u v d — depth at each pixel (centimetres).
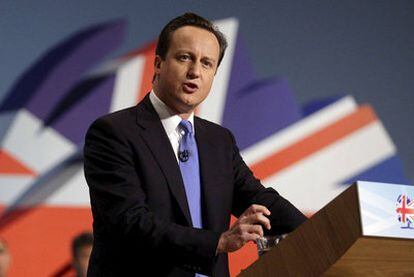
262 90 721
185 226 339
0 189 654
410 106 747
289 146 716
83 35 696
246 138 709
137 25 710
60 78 683
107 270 340
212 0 732
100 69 694
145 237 320
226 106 710
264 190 387
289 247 270
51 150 669
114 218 330
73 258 657
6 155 660
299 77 733
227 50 722
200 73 363
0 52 676
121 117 362
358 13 759
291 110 723
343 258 267
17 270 646
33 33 687
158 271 335
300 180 712
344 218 254
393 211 255
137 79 698
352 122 732
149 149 352
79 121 679
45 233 655
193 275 339
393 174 730
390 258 275
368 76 746
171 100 366
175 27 370
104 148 350
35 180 661
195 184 358
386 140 734
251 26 735
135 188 338
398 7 771
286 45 738
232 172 376
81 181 668
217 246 312
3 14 684
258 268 279
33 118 671
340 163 722
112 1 709
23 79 676
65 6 698
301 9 750
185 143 366
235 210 395
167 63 366
